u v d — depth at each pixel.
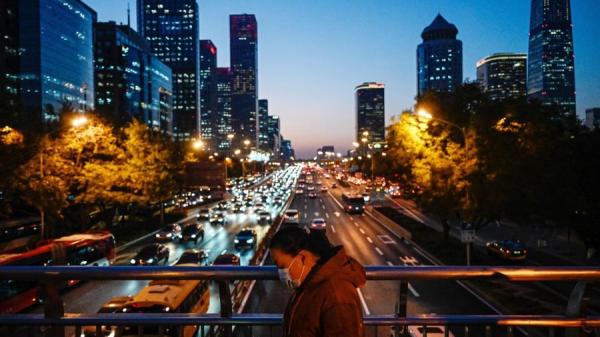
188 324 3.40
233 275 3.16
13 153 26.28
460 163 25.14
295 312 2.30
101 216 49.16
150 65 191.00
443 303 19.34
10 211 29.48
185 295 13.73
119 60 169.00
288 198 85.25
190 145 58.25
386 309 18.55
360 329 2.21
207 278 3.21
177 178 52.66
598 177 22.22
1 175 26.34
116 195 38.66
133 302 12.46
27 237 42.03
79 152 34.16
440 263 29.19
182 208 66.94
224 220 53.19
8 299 17.88
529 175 23.17
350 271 2.30
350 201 60.94
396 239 39.59
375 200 71.06
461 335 10.59
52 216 30.45
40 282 3.30
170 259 32.16
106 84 166.62
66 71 122.38
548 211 24.73
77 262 24.77
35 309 19.36
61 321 3.38
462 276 3.26
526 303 18.16
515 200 24.91
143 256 28.36
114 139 37.00
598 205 21.92
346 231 44.75
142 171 39.28
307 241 2.42
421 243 34.84
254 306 18.55
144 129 41.09
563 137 27.25
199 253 26.95
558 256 30.91
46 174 30.00
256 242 37.78
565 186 22.41
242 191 102.31
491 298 19.33
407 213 61.91
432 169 26.45
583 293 3.43
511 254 28.50
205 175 53.84
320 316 2.21
